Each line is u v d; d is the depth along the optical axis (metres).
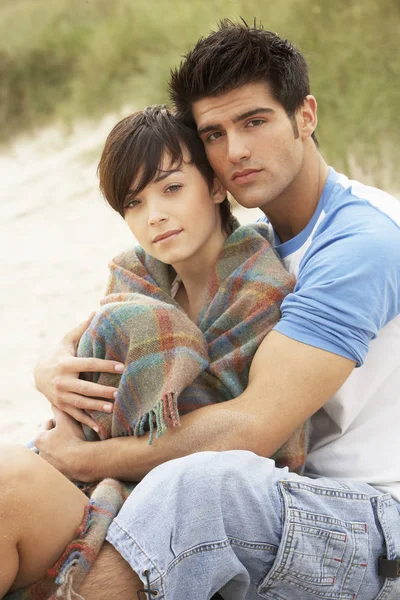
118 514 3.55
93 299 9.93
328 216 4.26
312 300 3.87
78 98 17.47
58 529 3.48
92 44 18.84
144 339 4.09
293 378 3.84
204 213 4.34
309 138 4.43
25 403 7.31
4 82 19.33
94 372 4.31
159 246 4.30
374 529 3.79
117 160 4.27
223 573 3.55
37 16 21.66
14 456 3.48
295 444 4.05
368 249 3.89
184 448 3.90
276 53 4.24
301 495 3.68
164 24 17.19
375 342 4.03
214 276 4.39
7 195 15.54
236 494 3.56
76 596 3.37
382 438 4.06
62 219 13.73
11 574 3.42
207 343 4.29
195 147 4.32
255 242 4.38
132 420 4.10
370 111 11.34
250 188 4.30
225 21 4.53
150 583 3.39
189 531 3.48
